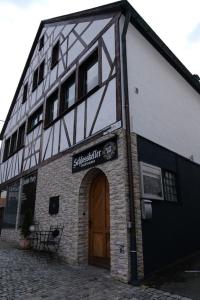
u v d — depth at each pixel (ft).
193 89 26.55
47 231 19.94
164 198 16.21
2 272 13.99
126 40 16.92
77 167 17.88
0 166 40.06
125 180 13.32
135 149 14.51
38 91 30.01
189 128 23.07
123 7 16.89
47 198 21.84
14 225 28.55
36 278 12.82
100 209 16.31
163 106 19.26
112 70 16.25
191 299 9.62
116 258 12.76
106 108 16.05
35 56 34.24
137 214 13.17
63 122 21.61
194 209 19.75
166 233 15.26
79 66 20.81
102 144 15.61
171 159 18.28
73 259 16.16
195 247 18.22
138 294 10.36
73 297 10.16
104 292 10.67
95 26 19.60
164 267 14.15
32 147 28.04
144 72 17.87
